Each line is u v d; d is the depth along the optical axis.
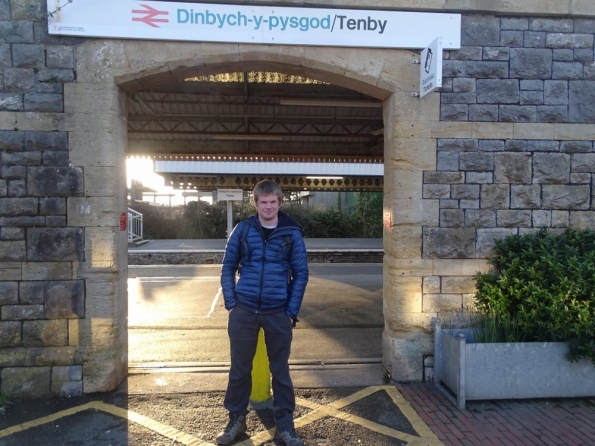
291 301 3.11
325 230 28.02
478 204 4.25
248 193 27.36
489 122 4.24
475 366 3.75
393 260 4.25
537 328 3.84
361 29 4.08
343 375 4.43
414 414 3.61
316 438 3.23
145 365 4.64
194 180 17.59
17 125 3.87
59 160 3.90
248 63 4.12
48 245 3.90
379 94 4.34
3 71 3.85
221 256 15.02
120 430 3.32
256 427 3.37
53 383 3.92
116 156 3.99
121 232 4.14
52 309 3.92
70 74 3.89
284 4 4.00
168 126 9.43
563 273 3.74
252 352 3.16
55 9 3.78
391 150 4.27
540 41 4.27
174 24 3.91
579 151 4.32
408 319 4.22
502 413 3.63
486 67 4.22
